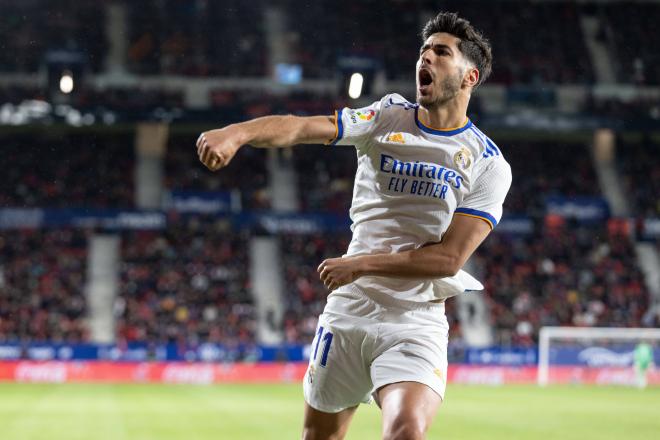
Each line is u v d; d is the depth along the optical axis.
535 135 47.59
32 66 43.88
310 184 45.69
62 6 46.56
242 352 34.47
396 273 4.66
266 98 44.12
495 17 51.19
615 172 47.94
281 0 50.19
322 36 49.31
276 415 19.31
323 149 47.34
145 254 40.91
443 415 20.16
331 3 50.62
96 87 44.50
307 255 42.59
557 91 47.75
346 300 5.06
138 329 36.00
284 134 4.53
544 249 43.28
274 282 41.16
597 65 49.34
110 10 47.81
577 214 44.50
